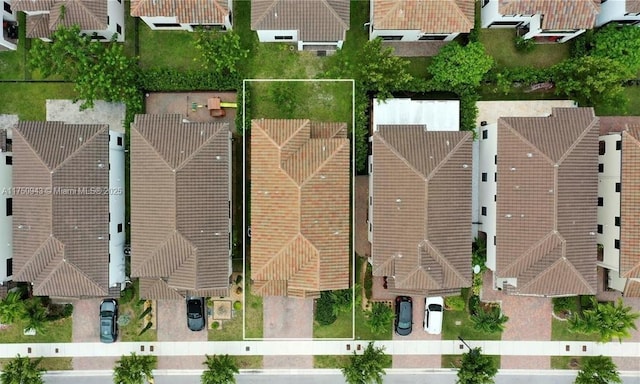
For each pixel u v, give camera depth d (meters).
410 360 35.97
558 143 30.09
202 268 31.28
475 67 31.92
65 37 29.75
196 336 35.81
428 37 33.56
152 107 34.62
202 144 30.73
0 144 32.16
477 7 34.38
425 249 30.66
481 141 34.50
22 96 34.56
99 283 31.50
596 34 33.09
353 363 33.56
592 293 31.19
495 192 31.83
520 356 35.97
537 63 34.69
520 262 30.81
